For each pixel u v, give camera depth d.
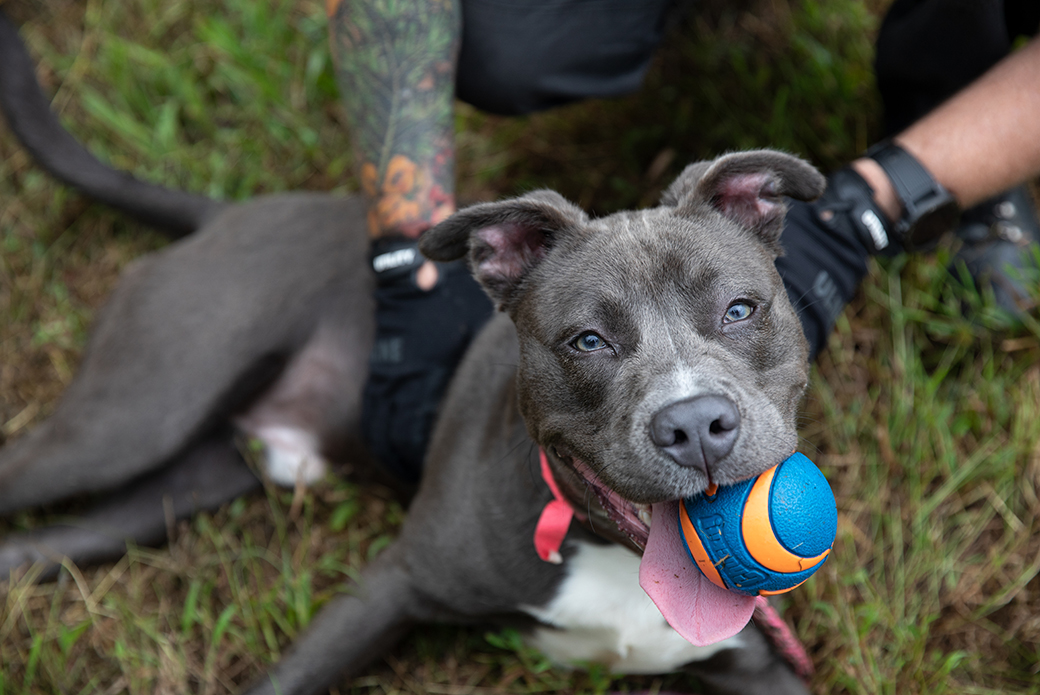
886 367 0.90
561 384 0.64
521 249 0.68
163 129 1.07
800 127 1.03
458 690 0.79
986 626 0.80
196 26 1.12
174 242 1.00
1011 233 0.91
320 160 1.07
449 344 0.79
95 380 0.85
